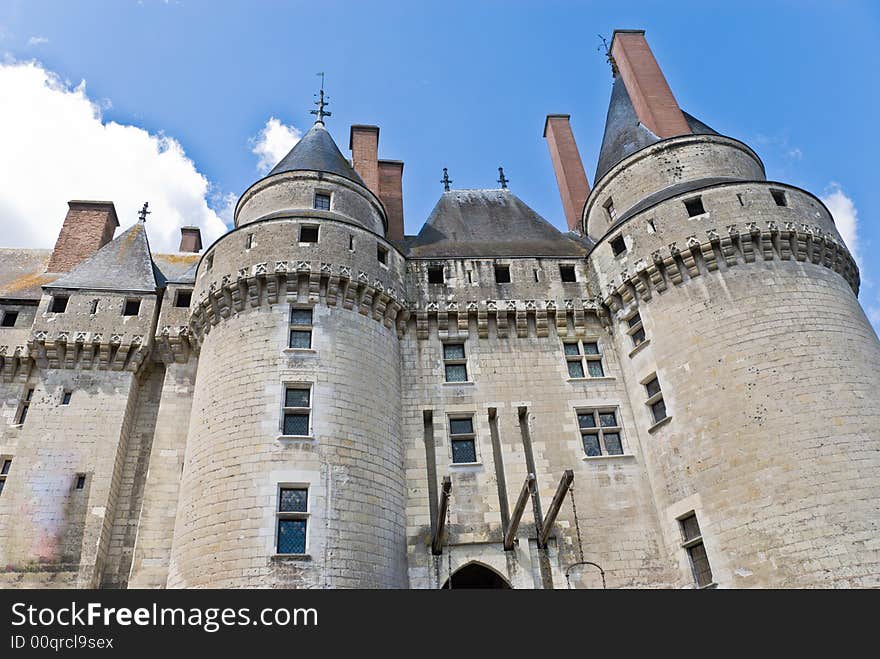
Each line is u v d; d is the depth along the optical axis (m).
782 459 18.08
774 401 18.89
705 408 19.98
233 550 17.31
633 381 23.00
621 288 23.62
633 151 26.62
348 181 26.17
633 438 22.50
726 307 20.89
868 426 18.27
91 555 20.72
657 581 19.88
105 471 22.14
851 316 20.97
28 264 29.72
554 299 25.09
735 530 18.14
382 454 20.23
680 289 22.05
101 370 24.03
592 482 21.58
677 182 25.16
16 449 22.36
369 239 23.80
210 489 18.59
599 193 27.72
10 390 23.75
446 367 23.97
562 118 36.34
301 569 17.11
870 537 16.58
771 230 21.67
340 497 18.55
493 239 29.14
